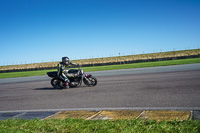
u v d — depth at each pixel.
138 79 10.53
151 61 39.09
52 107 5.48
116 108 4.81
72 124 3.43
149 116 3.79
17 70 43.66
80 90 8.31
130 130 2.98
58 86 9.48
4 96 8.25
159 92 6.54
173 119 3.50
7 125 3.74
